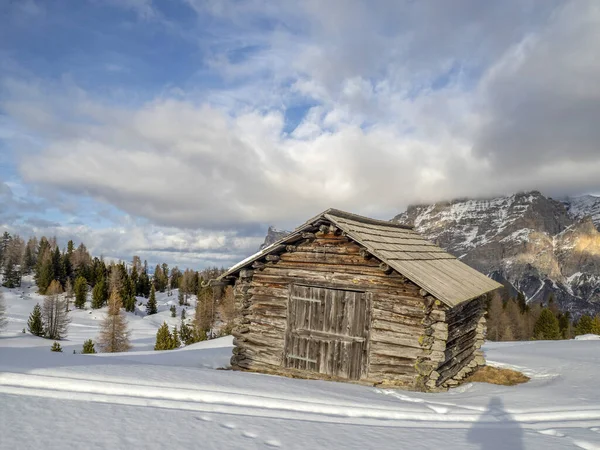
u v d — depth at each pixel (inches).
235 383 352.2
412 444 239.3
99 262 5290.4
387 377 486.0
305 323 542.6
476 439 262.8
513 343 1154.0
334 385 429.1
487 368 624.4
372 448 224.1
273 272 574.2
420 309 478.3
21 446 179.9
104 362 383.9
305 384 404.5
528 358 740.7
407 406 352.5
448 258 689.6
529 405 386.9
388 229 653.9
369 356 497.4
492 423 320.2
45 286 4714.6
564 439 274.4
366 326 504.1
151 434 209.6
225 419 247.1
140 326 3668.8
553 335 3206.2
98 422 218.4
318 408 304.0
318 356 527.8
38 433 195.9
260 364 565.9
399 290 492.4
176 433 214.7
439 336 467.5
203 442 206.2
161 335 2075.5
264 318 572.1
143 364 411.8
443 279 520.7
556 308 4830.2
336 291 527.8
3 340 2393.0
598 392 456.1
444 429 285.7
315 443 222.2
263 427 239.5
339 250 533.3
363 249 504.7
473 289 556.7
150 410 248.2
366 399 361.4
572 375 573.6
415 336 478.3
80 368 329.7
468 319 598.9
